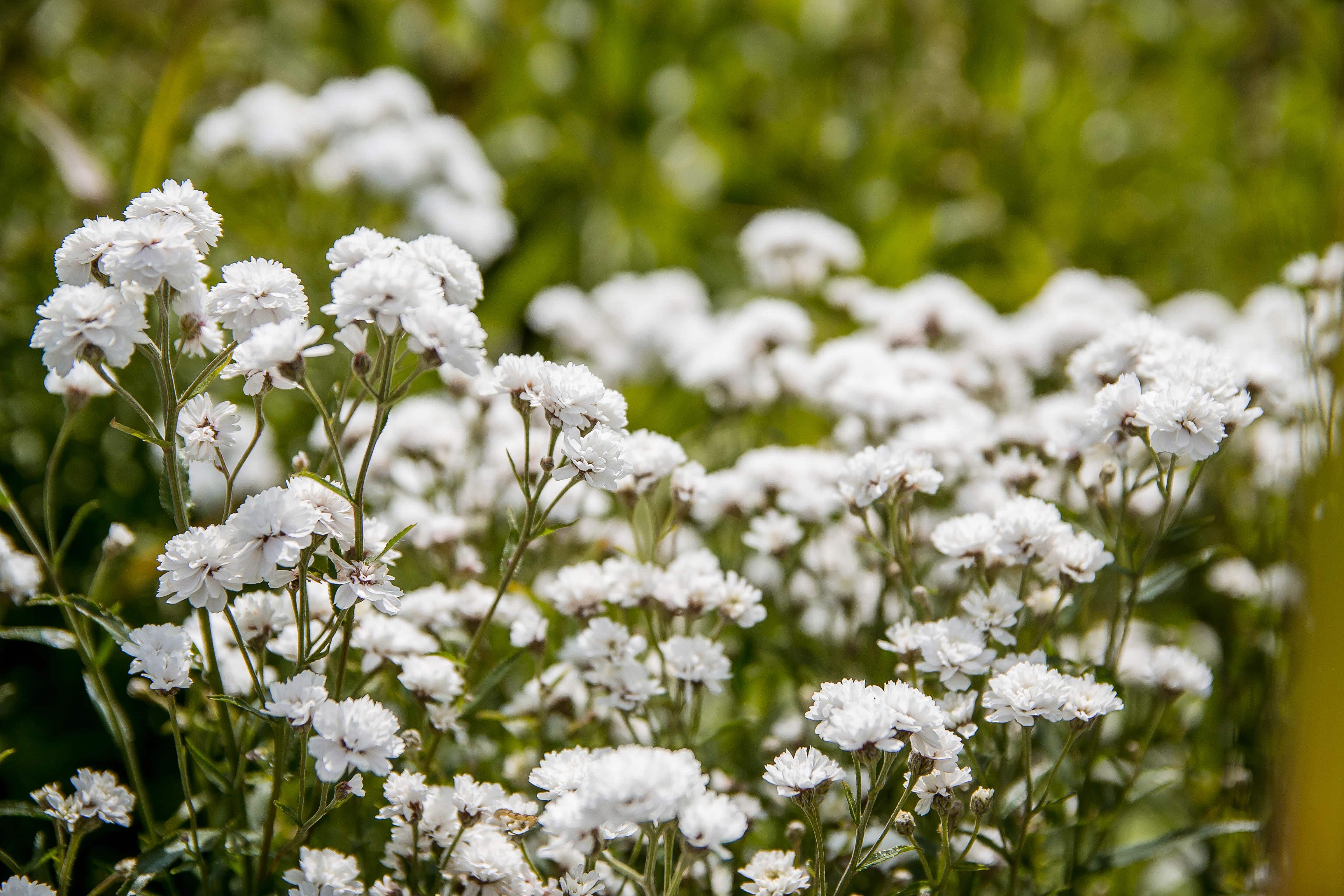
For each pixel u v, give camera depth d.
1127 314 1.09
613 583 0.88
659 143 1.77
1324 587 0.79
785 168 1.76
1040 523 0.86
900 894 0.84
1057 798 0.90
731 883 0.88
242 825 0.86
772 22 1.92
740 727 0.91
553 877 0.87
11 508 0.87
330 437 0.83
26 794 0.94
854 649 0.93
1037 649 0.87
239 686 0.87
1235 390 0.85
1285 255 1.00
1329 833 0.78
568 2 1.81
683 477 0.90
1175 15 2.03
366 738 0.82
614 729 0.92
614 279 1.53
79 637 0.87
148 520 1.02
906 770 0.87
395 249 0.84
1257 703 0.93
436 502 0.98
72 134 1.17
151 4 1.54
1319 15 1.69
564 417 0.84
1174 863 0.94
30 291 1.09
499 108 1.77
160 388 0.84
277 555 0.82
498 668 0.87
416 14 1.79
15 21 1.30
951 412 0.95
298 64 1.74
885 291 1.30
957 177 1.77
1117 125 1.90
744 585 0.88
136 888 0.84
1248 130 1.81
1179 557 1.00
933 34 1.91
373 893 0.84
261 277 0.84
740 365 1.01
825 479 0.94
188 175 1.32
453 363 0.82
